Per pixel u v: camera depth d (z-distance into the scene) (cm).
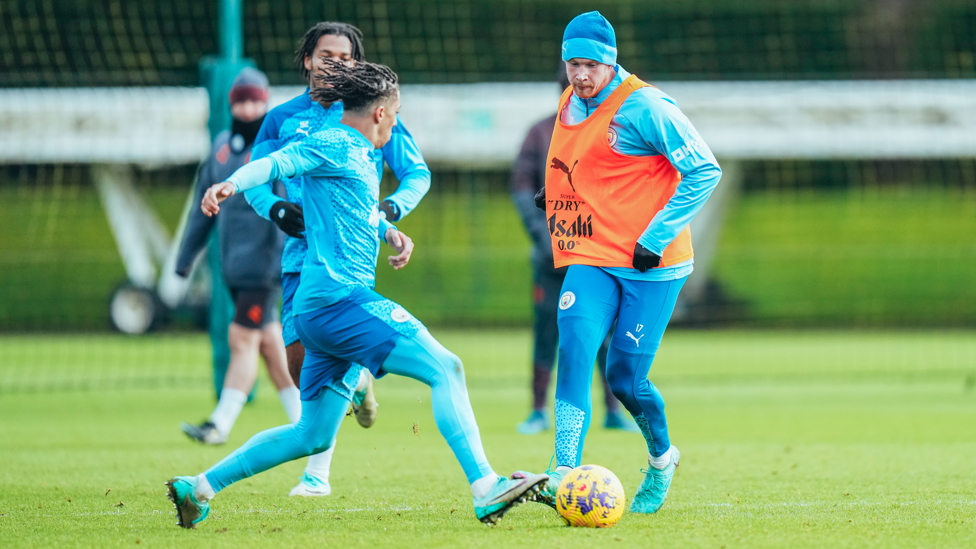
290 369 1670
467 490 1808
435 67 8294
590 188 1521
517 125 6156
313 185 1356
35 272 7369
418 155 1694
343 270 1352
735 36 8419
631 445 2450
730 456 2258
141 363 4841
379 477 1975
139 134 5944
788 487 1825
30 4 7219
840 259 7856
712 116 6400
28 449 2375
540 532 1370
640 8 8369
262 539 1338
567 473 1447
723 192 7219
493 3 8250
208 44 7581
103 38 7412
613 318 1534
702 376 4369
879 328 6969
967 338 5969
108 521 1491
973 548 1268
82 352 5309
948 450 2339
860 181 8250
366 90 1363
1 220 7788
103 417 3062
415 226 7962
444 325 7369
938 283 7550
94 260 7562
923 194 8144
